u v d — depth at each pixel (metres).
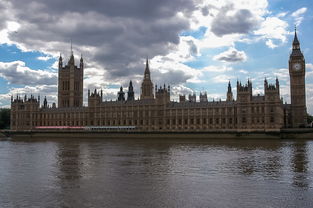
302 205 41.66
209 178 59.16
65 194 47.66
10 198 45.72
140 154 102.62
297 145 136.25
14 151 117.69
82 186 52.84
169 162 81.25
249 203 42.66
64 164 78.69
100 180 57.75
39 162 83.25
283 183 54.28
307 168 69.69
